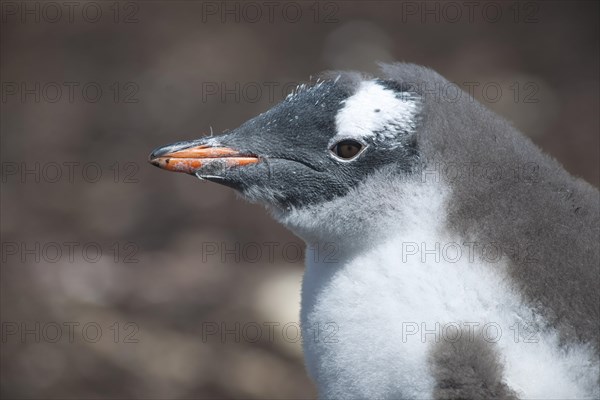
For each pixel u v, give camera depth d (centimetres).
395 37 1916
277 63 1853
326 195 662
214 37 1947
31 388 1142
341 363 637
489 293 581
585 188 641
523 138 658
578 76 1784
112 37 1972
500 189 610
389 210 632
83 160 1645
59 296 1289
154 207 1539
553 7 1997
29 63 1900
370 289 622
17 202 1540
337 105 668
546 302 575
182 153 688
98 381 1159
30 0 2078
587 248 592
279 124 683
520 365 568
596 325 570
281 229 1488
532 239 593
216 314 1286
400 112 645
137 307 1289
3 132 1708
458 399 576
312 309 669
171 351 1214
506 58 1842
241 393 1165
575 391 560
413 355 591
